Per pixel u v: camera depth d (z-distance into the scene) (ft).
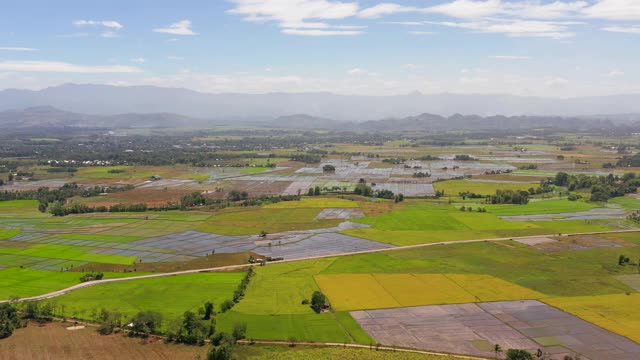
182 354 381.60
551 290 519.19
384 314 458.50
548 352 384.27
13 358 371.76
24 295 511.81
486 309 469.98
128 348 391.04
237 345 395.96
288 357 370.12
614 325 433.07
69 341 402.72
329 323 438.40
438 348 390.21
